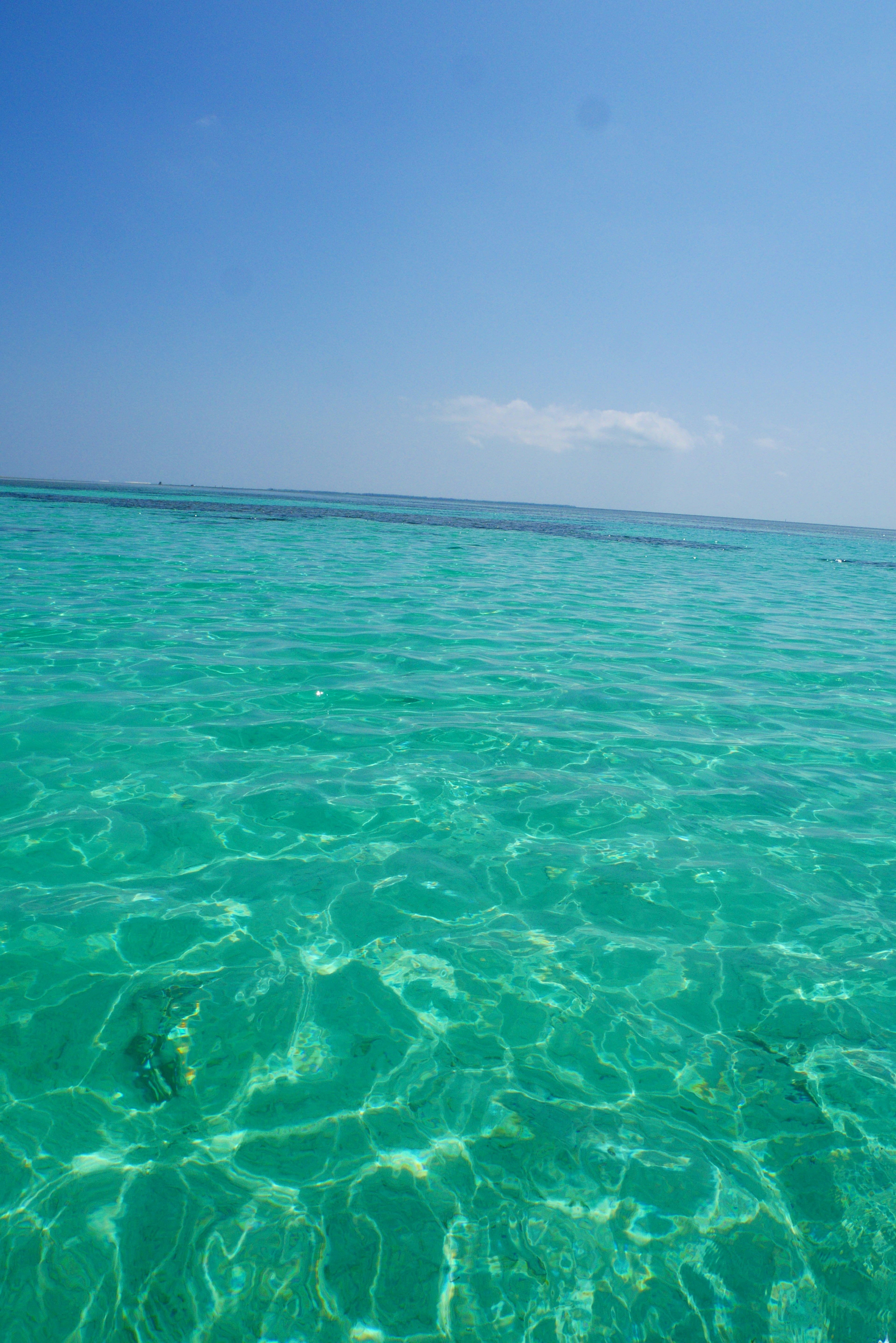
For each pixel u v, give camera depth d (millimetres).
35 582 13414
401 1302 2016
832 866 4465
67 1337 1895
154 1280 2039
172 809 4773
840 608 16828
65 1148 2414
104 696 6996
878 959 3600
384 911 3805
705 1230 2246
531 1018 3111
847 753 6504
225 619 11023
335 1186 2334
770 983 3387
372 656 9227
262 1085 2701
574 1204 2307
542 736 6551
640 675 9070
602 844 4629
